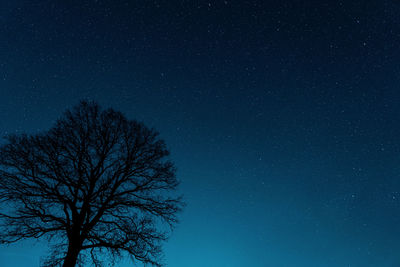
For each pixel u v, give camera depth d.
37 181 13.29
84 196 13.87
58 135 14.50
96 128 15.32
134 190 14.82
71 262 12.44
